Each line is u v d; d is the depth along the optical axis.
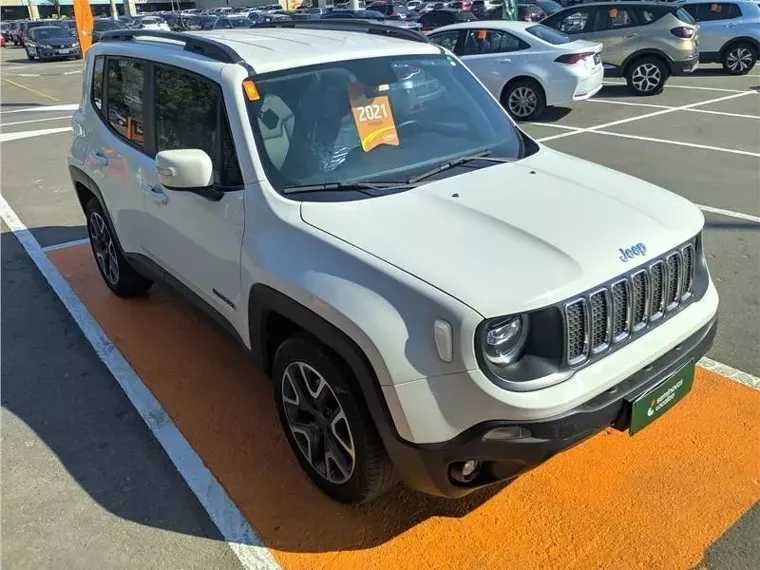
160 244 3.96
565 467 3.12
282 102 3.21
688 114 11.00
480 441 2.31
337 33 4.07
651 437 3.28
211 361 4.21
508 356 2.32
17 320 4.83
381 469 2.65
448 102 3.66
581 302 2.37
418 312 2.33
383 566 2.67
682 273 2.75
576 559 2.64
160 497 3.09
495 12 23.09
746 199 6.66
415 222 2.71
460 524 2.84
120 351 4.36
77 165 4.97
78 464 3.32
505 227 2.64
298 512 2.96
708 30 15.35
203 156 3.04
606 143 9.26
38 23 43.16
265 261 2.86
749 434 3.28
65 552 2.80
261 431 3.53
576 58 10.91
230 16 40.31
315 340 2.73
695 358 2.77
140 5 78.62
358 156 3.21
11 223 7.03
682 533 2.73
